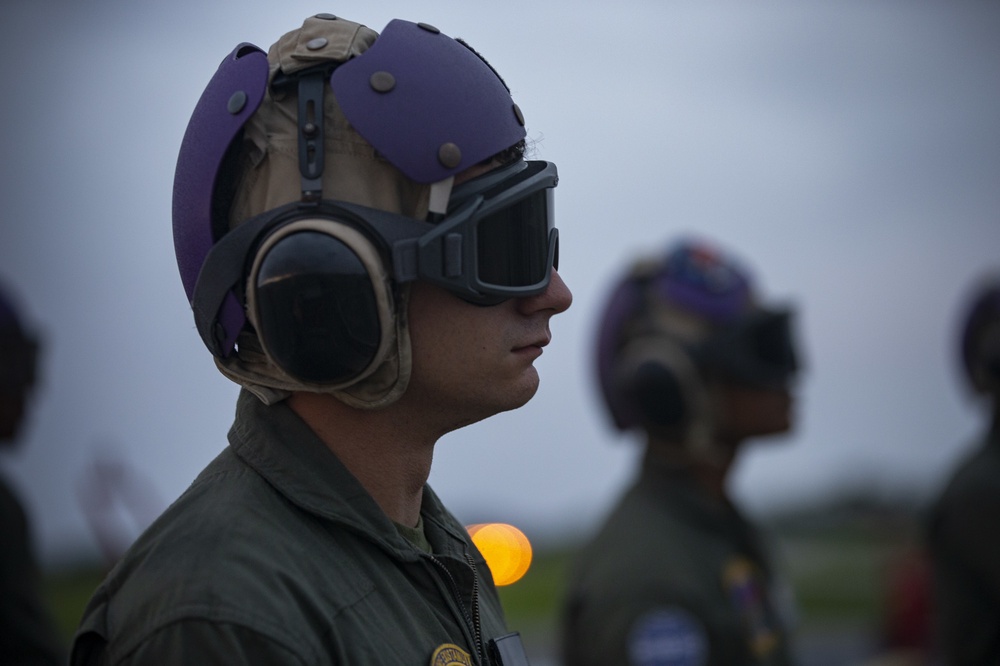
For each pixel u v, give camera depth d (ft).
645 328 13.61
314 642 4.97
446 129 5.58
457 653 5.55
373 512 5.60
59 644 13.57
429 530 6.33
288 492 5.44
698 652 11.27
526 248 5.81
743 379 13.41
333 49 5.66
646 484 12.72
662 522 12.14
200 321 5.82
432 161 5.51
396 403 5.80
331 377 5.37
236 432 5.83
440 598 5.74
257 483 5.50
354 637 5.13
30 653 13.19
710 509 12.57
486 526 7.93
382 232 5.42
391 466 5.91
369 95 5.51
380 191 5.55
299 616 4.99
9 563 13.20
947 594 14.70
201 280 5.68
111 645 5.03
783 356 13.73
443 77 5.68
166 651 4.81
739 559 12.64
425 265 5.44
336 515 5.45
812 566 55.77
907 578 24.39
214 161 5.67
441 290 5.66
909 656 23.84
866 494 60.85
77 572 32.78
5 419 15.23
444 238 5.49
